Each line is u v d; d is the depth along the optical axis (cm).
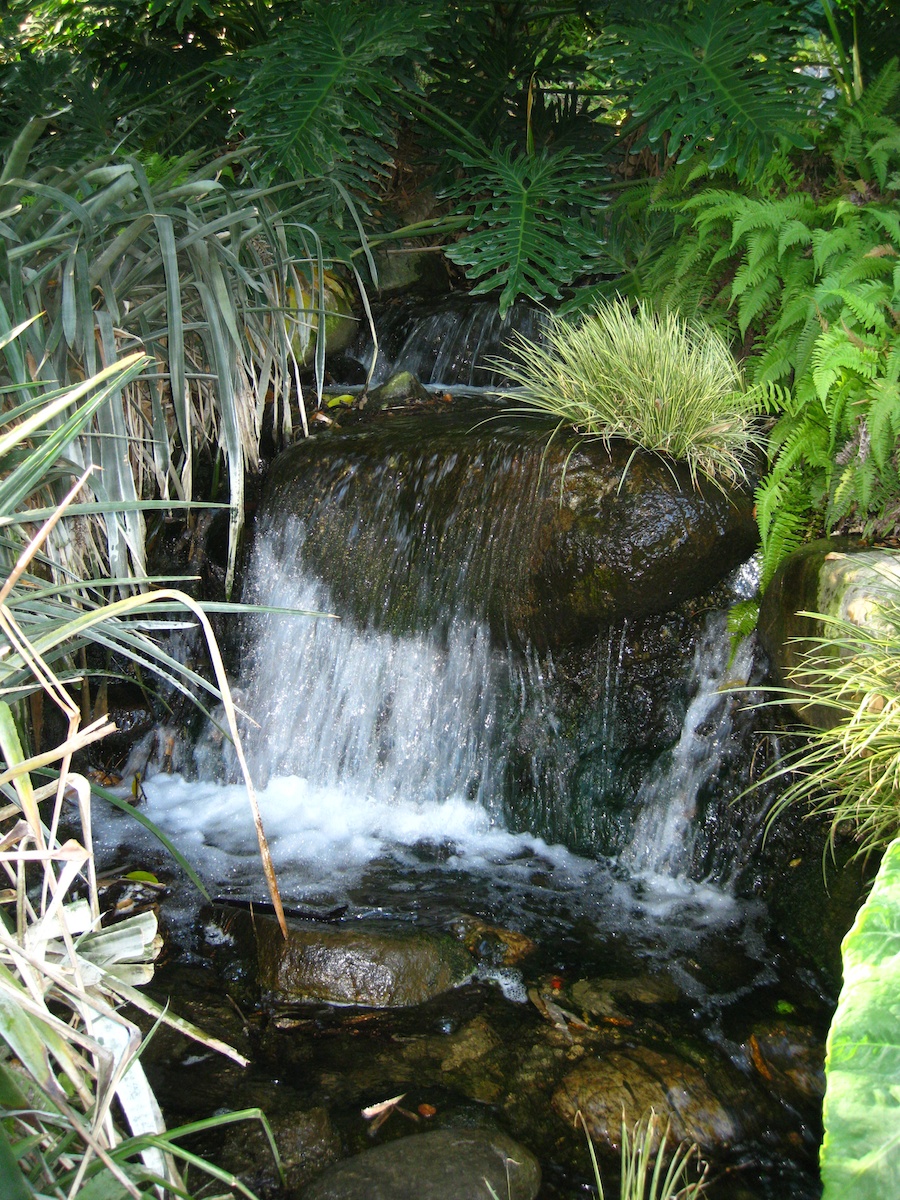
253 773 366
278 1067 218
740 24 407
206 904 280
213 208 367
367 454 364
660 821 316
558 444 329
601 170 548
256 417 369
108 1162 108
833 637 266
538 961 263
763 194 382
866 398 311
